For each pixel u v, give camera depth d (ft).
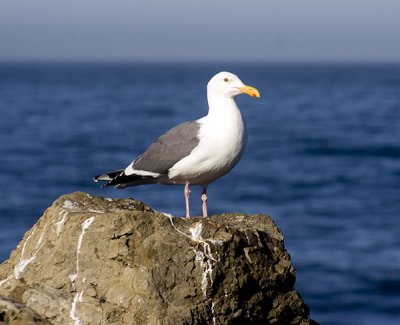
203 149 35.04
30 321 27.35
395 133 219.61
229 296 28.43
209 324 28.12
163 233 28.32
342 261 86.22
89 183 134.92
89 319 27.68
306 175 148.36
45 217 30.60
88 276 28.30
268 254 30.01
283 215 112.16
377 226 104.78
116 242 28.22
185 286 27.89
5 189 127.34
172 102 372.17
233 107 35.73
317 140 201.87
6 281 29.78
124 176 37.55
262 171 151.64
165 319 27.27
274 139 204.44
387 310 71.77
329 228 103.35
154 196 117.39
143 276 27.58
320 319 69.77
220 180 139.13
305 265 84.79
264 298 29.63
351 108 334.85
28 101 359.87
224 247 28.55
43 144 186.09
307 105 353.72
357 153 181.16
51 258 28.99
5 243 89.61
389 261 86.33
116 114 285.02
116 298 27.78
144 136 206.28
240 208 116.16
